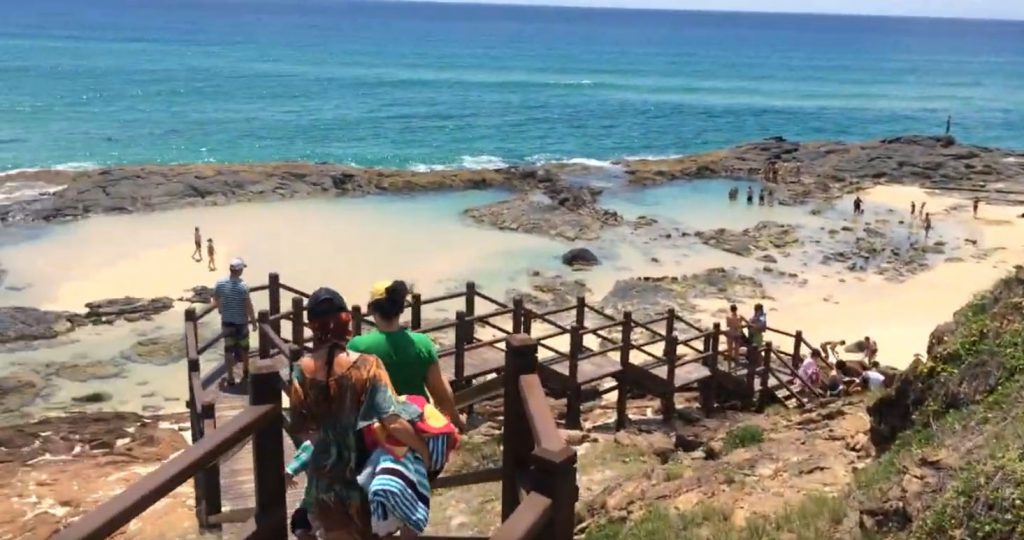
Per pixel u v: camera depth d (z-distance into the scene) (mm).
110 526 3326
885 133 80688
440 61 143625
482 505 11109
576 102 93875
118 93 85188
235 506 9422
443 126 74625
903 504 7059
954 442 7605
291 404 4211
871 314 29344
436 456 4309
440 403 4684
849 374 20625
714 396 18062
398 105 86125
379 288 4590
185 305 27938
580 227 38375
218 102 82562
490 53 166125
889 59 183125
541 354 23484
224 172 44125
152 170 43938
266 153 59750
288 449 9695
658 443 14883
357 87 99812
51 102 77062
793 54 192000
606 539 9000
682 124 81750
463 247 35469
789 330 27594
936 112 95500
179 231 36312
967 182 50375
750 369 18344
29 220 36812
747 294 30469
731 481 10219
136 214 38594
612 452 14031
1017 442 6434
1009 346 8484
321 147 62844
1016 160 55594
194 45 154125
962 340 9312
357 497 4094
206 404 10383
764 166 53500
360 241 35969
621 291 29969
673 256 35094
